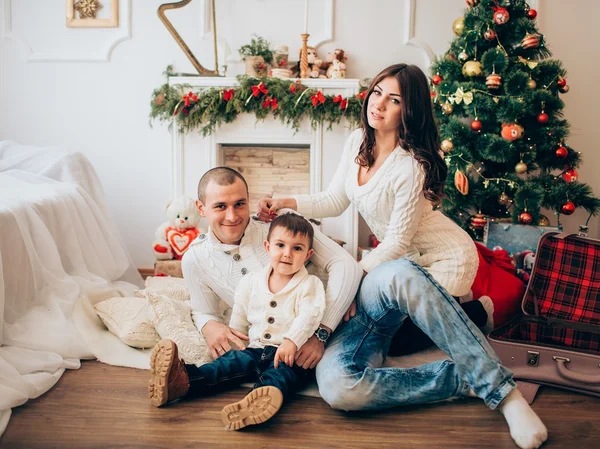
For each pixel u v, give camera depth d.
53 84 3.27
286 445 1.36
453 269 1.92
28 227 2.04
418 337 1.94
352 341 1.61
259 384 1.52
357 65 3.28
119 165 3.32
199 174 3.10
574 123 3.27
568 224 3.32
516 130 2.66
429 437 1.41
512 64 2.78
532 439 1.33
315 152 3.09
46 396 1.61
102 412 1.51
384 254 1.74
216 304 1.92
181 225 2.86
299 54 3.27
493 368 1.40
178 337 1.86
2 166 2.61
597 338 1.93
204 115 2.96
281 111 2.98
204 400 1.60
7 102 3.28
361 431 1.43
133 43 3.24
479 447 1.36
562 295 2.00
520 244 2.70
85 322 2.05
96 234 2.52
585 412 1.57
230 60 3.26
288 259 1.63
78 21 3.21
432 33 3.25
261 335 1.65
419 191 1.72
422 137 1.75
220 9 3.23
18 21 3.23
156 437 1.38
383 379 1.50
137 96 3.27
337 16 3.25
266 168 3.22
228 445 1.35
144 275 3.35
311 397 1.64
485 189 2.81
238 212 1.74
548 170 3.01
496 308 2.19
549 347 1.71
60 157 2.63
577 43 3.22
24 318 1.92
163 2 3.21
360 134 1.94
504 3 2.76
